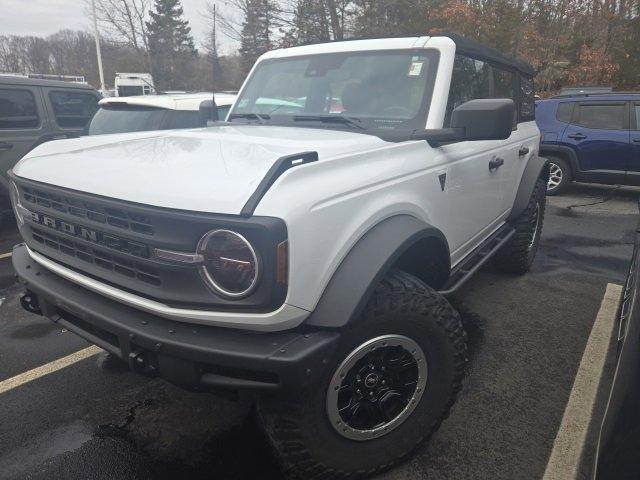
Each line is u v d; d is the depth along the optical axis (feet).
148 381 10.40
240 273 5.74
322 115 10.39
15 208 8.61
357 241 6.78
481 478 7.69
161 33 100.17
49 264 7.73
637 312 5.08
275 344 5.91
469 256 11.71
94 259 6.93
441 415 7.93
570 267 17.34
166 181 6.15
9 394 9.96
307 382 5.91
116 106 20.15
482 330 12.46
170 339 5.99
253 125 10.45
